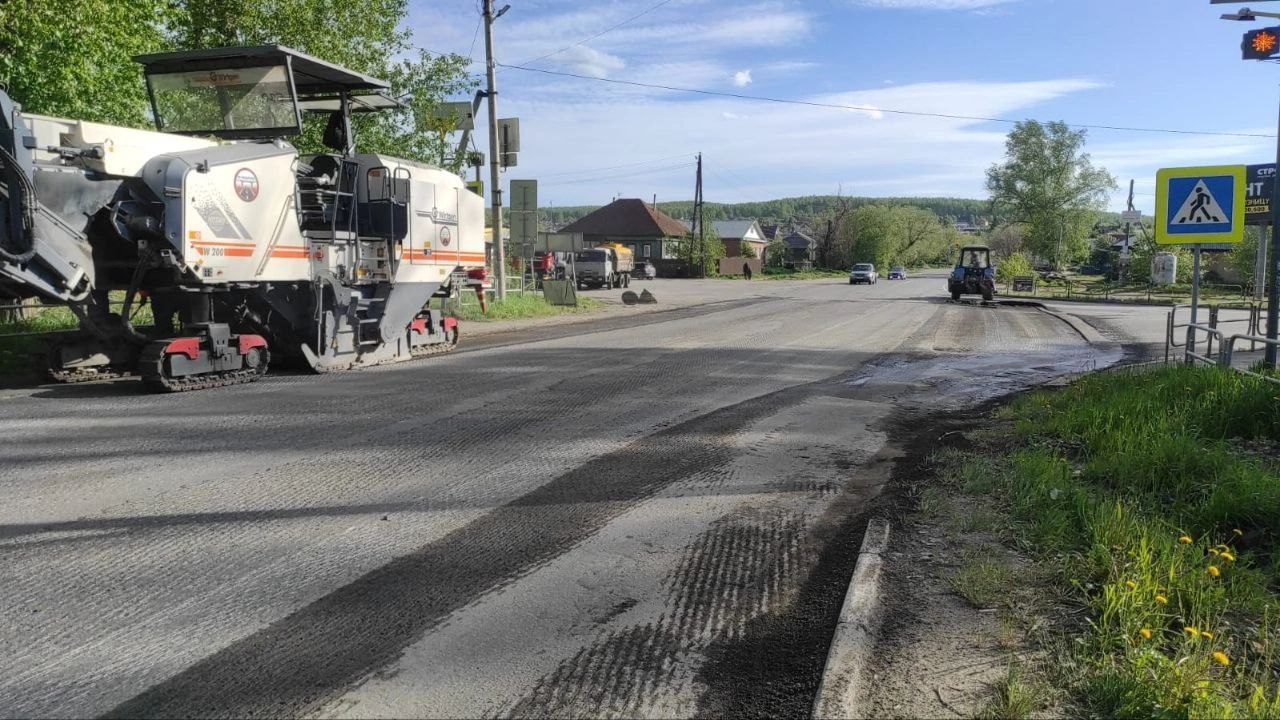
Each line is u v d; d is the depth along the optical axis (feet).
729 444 23.79
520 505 17.74
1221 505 15.39
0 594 12.76
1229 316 84.12
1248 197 140.97
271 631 11.78
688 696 10.30
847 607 12.14
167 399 29.01
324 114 41.16
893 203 394.93
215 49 34.01
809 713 9.93
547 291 86.99
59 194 28.50
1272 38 30.94
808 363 42.68
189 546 14.89
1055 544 14.52
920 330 64.69
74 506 16.92
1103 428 23.18
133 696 10.03
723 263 250.16
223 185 31.07
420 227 41.70
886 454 23.24
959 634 11.48
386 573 13.92
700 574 14.23
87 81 53.98
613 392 31.99
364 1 66.64
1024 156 254.88
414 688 10.34
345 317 37.37
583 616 12.50
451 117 70.95
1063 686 9.96
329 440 23.06
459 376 35.55
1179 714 8.96
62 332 32.58
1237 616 11.76
